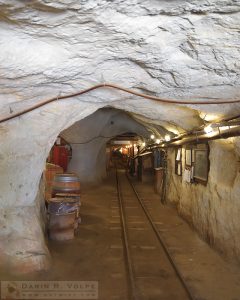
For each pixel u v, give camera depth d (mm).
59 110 5094
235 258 6000
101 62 3551
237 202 5914
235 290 5145
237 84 4086
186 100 4965
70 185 9023
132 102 6035
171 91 4566
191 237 8320
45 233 7441
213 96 4688
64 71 3699
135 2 2432
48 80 3924
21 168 5430
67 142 17719
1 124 4801
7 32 2836
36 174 5754
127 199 14617
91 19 2662
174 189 12016
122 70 3805
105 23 2725
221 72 3707
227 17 2643
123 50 3254
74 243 7551
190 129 8055
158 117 7719
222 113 5668
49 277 5422
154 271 5980
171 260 6359
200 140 7250
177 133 10023
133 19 2678
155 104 6199
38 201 6824
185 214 10008
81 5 2449
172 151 12430
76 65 3572
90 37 2973
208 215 7562
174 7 2516
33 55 3248
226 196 6434
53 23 2719
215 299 4816
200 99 4875
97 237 8180
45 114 5059
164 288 5238
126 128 19219
